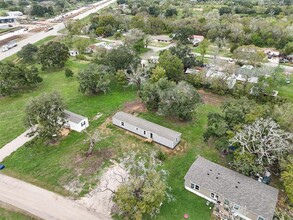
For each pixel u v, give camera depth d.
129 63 55.41
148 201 23.44
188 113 41.00
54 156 34.28
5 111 45.94
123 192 24.23
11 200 27.73
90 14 136.00
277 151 28.83
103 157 34.00
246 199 25.39
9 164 33.00
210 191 26.89
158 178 25.58
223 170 29.34
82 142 37.00
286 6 141.25
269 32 87.88
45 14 140.25
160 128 37.59
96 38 98.38
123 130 40.00
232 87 51.66
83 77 49.16
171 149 35.72
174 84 43.31
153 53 79.62
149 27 102.31
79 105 47.38
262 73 52.25
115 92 52.66
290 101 48.44
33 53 71.06
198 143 36.91
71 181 30.20
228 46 87.50
